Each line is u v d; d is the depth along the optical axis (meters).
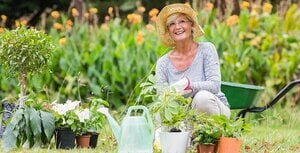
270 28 10.88
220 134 5.41
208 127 5.42
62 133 6.04
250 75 10.52
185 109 5.40
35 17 17.53
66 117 6.06
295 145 6.63
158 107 5.36
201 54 5.89
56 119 6.04
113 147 6.22
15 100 6.91
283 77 10.47
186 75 5.88
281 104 10.38
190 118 5.44
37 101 6.18
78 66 10.66
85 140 6.14
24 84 6.32
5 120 6.55
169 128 5.39
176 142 5.32
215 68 5.85
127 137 5.35
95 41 11.50
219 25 10.94
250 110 7.43
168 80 5.96
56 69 10.57
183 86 5.59
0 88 10.85
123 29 11.52
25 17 17.31
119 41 11.08
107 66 10.53
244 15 10.98
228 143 5.38
